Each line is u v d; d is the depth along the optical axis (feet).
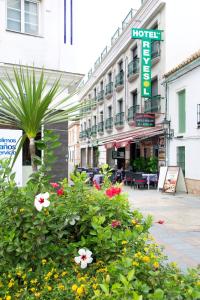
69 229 11.00
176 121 53.98
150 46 60.64
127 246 9.57
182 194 49.32
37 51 34.09
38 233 9.89
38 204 9.69
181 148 53.06
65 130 32.96
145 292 7.00
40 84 10.73
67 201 10.91
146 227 10.73
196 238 22.93
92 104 12.34
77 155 157.89
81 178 12.17
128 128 80.53
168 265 9.29
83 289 8.57
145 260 8.19
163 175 53.52
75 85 34.55
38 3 34.88
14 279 9.72
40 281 9.67
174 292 7.37
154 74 64.08
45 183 11.19
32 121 10.78
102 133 105.50
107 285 7.34
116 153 86.38
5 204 10.23
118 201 11.28
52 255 10.36
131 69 76.38
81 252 9.62
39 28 34.76
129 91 79.66
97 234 9.87
